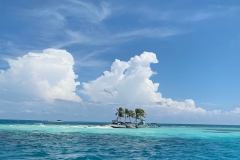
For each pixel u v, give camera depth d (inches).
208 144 1558.8
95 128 3491.6
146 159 985.5
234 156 1092.5
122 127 3909.9
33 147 1237.1
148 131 3021.7
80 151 1149.7
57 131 2605.8
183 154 1127.0
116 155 1062.4
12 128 3053.6
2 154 1013.2
